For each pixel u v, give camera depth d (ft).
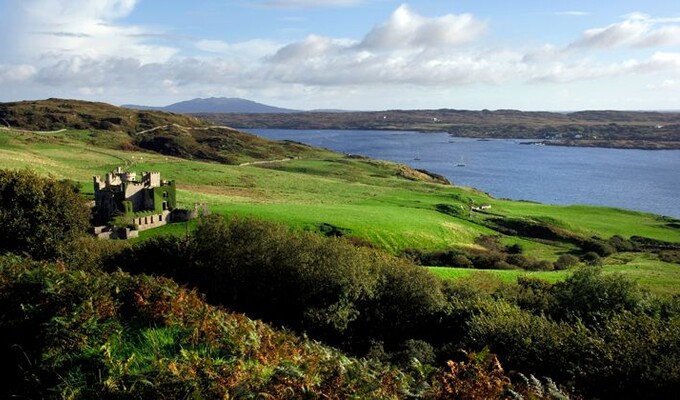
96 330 39.22
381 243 318.04
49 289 42.47
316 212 359.05
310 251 147.23
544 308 138.21
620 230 406.41
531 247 355.56
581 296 137.08
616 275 140.77
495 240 366.02
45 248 122.11
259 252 148.25
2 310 43.24
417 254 304.09
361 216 360.07
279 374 32.53
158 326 42.06
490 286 173.06
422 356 106.42
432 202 472.44
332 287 140.26
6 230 117.80
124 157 601.62
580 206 505.25
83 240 153.38
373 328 144.36
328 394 31.81
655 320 83.20
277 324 138.00
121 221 267.39
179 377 31.19
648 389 63.52
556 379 76.64
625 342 71.61
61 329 38.06
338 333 135.54
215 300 144.46
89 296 43.42
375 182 615.98
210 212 321.11
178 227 288.92
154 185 307.78
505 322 93.50
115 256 153.38
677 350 67.31
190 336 39.06
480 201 496.23
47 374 35.88
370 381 33.96
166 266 152.87
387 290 148.46
